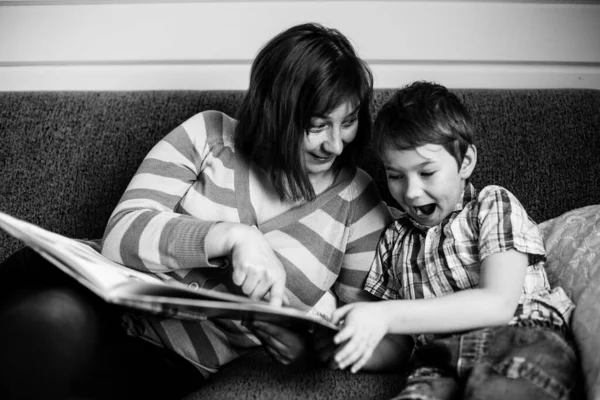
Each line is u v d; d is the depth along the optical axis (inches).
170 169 41.1
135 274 34.5
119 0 58.2
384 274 42.6
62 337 31.1
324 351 34.7
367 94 40.1
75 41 59.1
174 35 58.6
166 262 36.5
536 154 47.3
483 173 47.2
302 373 36.1
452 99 39.1
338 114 37.1
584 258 37.8
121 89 59.8
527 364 31.2
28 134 49.4
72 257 29.3
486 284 35.3
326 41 38.2
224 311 30.4
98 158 49.2
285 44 38.5
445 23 57.8
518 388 30.5
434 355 34.6
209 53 58.7
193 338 39.1
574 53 58.2
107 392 31.5
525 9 57.6
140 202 39.5
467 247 38.6
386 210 44.4
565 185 47.1
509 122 47.8
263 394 33.5
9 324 31.1
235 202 41.3
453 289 38.6
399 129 37.5
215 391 34.0
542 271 38.1
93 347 31.7
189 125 43.1
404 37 58.0
